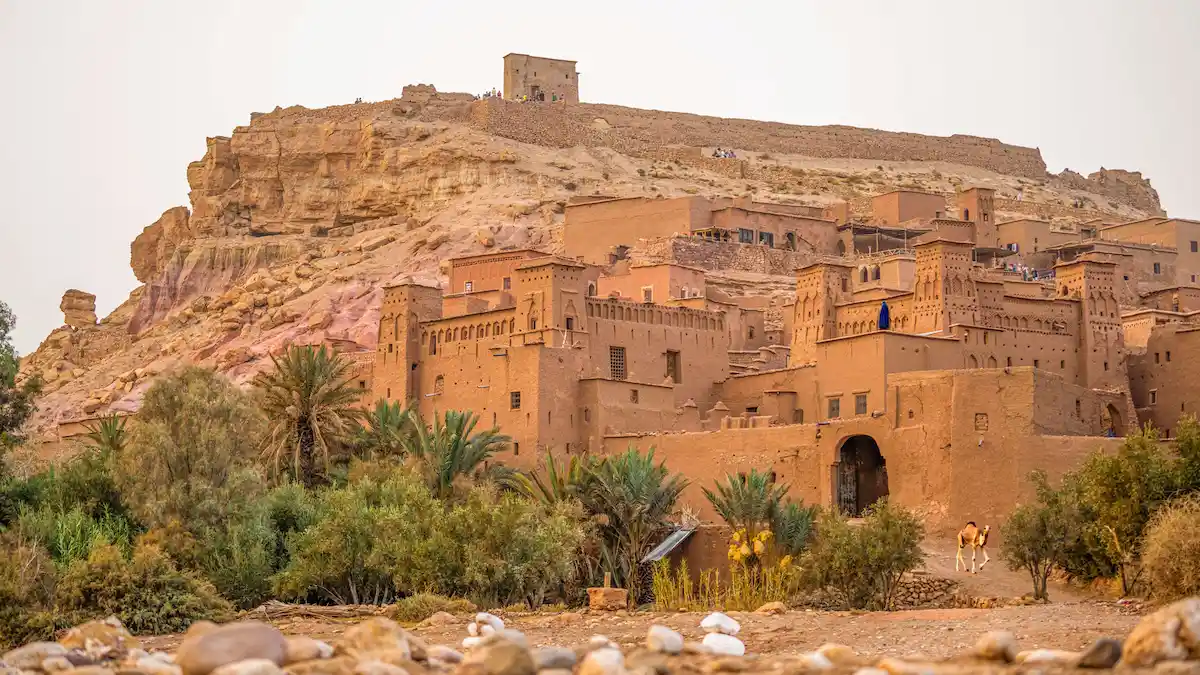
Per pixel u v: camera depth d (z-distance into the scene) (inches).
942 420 2432.3
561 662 1028.5
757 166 6284.5
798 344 3319.4
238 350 4478.3
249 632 1026.1
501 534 2159.2
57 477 2650.1
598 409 2915.8
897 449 2479.1
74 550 2285.9
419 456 2659.9
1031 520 1977.1
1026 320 3112.7
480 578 2102.6
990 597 2041.1
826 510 2362.2
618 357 3157.0
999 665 1003.3
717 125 6628.9
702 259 4478.3
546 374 2910.9
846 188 6220.5
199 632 1059.9
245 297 4955.7
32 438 3097.9
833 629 1444.4
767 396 2974.9
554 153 6023.6
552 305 3053.6
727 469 2689.5
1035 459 2347.4
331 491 2486.5
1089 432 2556.6
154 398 2495.1
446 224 5265.8
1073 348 3120.1
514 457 2913.4
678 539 2474.2
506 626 1669.5
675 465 2755.9
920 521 2324.1
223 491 2385.6
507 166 5728.3
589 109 6309.1
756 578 2273.6
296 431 2773.1
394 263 5009.8
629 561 2423.7
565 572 2202.3
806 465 2593.5
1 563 1918.1
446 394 3196.4
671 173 6018.7
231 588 2233.0
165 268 5999.0
